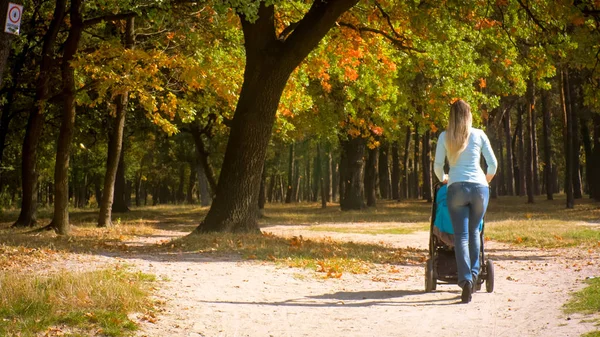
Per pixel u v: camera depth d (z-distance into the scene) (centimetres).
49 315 570
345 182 4469
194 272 934
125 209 4016
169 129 2117
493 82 2422
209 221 1506
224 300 729
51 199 6244
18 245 1214
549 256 1263
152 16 1373
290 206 5481
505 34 1911
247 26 1498
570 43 1659
